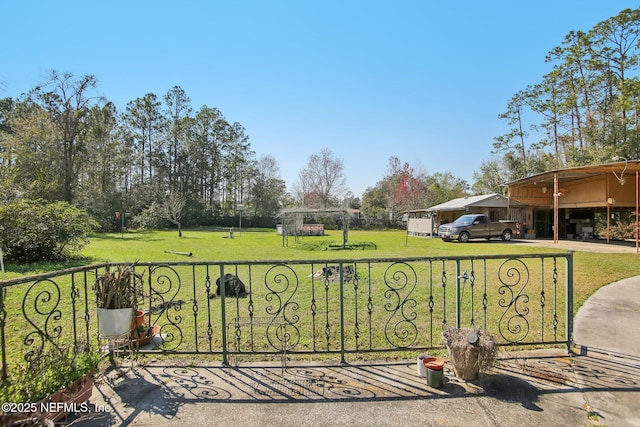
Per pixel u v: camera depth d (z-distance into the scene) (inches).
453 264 379.6
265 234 1080.2
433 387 100.7
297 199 1679.4
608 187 642.2
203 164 1608.0
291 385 103.3
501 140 1186.6
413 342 139.8
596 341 137.6
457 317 120.8
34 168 804.6
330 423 83.7
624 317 171.8
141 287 138.5
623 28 795.4
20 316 183.2
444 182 1892.2
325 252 536.7
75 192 941.2
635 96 741.3
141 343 135.2
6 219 368.2
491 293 237.8
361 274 308.2
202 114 1635.1
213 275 319.6
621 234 647.8
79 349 101.2
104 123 1128.8
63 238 401.1
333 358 124.1
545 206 840.3
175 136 1523.1
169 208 1092.5
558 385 101.3
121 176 1305.4
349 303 211.2
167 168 1513.3
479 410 88.4
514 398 94.0
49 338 92.3
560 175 658.8
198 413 88.3
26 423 72.9
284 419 85.4
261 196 1627.7
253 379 107.7
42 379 81.4
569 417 85.0
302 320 176.2
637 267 336.2
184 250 549.6
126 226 1158.3
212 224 1519.4
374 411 88.6
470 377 104.6
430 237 926.4
